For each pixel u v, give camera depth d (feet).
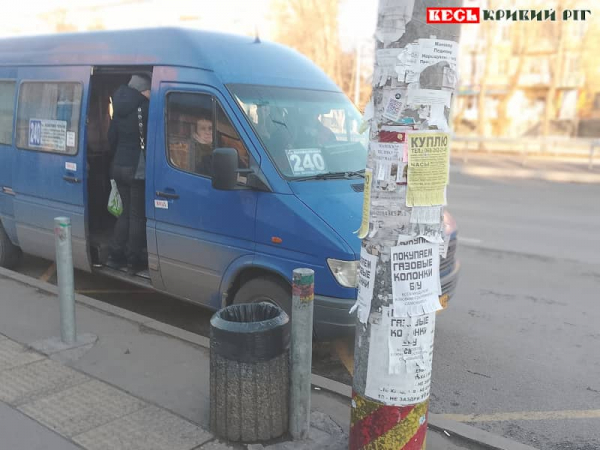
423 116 8.71
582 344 17.69
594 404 14.07
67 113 19.61
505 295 22.27
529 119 121.70
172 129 16.61
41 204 20.84
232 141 15.35
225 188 14.02
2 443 10.82
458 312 20.35
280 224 14.30
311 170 15.42
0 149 22.53
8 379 13.34
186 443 10.96
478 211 41.55
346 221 13.96
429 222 9.09
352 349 17.08
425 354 9.45
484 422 13.16
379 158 9.01
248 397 10.81
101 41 19.08
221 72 15.88
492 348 17.29
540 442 12.38
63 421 11.62
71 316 15.29
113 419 11.75
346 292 13.53
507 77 121.49
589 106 114.73
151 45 17.47
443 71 8.63
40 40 21.57
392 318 9.21
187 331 16.87
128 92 17.94
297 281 10.73
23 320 16.94
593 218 39.24
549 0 99.76
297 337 10.93
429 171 8.91
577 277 24.79
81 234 19.49
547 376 15.55
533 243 31.22
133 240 18.58
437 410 13.71
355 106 18.71
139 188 18.35
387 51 8.70
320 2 110.73
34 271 24.12
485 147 105.40
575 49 114.62
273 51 17.99
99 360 14.49
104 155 21.08
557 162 84.28
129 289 22.29
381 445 9.64
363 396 9.69
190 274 16.52
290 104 16.55
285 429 11.28
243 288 15.39
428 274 9.28
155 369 14.08
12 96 22.13
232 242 15.33
